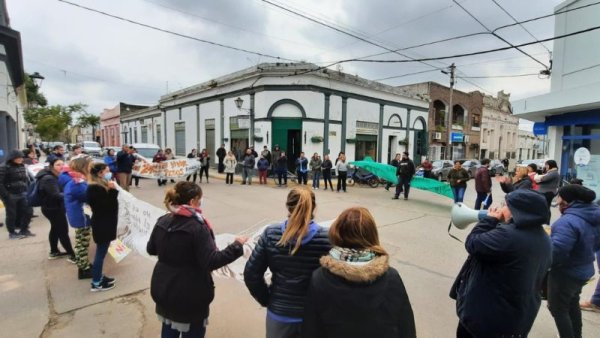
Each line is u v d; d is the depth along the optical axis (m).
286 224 2.08
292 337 2.02
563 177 11.56
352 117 19.55
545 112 11.21
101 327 3.32
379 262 1.52
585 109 10.32
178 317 2.29
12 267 4.79
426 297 4.14
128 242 4.57
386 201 11.53
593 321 3.68
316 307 1.51
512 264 1.98
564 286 2.88
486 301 2.10
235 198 11.10
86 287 4.18
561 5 11.27
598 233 2.87
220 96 20.73
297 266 1.99
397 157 16.06
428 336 3.31
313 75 17.34
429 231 7.30
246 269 2.15
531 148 48.12
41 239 6.16
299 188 2.14
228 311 3.73
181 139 25.83
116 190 4.01
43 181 4.86
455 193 10.19
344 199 11.77
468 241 2.21
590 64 10.23
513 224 2.07
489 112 33.47
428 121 25.56
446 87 27.12
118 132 40.88
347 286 1.46
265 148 15.88
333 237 1.64
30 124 40.91
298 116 17.52
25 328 3.28
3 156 10.38
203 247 2.26
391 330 1.45
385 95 21.56
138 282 4.34
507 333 2.05
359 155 20.38
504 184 7.86
